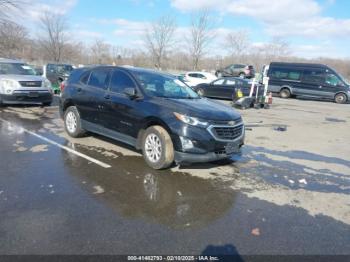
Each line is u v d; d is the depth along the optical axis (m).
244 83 17.92
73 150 6.46
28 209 3.91
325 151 7.76
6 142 6.84
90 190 4.58
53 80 17.31
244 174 5.65
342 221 4.06
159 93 6.00
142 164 5.80
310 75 22.12
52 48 40.59
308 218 4.10
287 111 15.30
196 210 4.16
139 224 3.71
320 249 3.40
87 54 45.91
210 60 45.12
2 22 25.89
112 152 6.44
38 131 7.98
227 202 4.45
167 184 4.96
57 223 3.62
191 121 5.10
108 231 3.52
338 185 5.38
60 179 4.91
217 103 6.32
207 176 5.42
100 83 6.76
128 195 4.49
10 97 10.77
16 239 3.26
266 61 46.72
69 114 7.44
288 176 5.69
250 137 8.83
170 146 5.32
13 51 35.81
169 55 41.78
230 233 3.63
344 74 52.94
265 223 3.90
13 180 4.77
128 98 5.96
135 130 5.81
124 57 46.56
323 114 14.95
